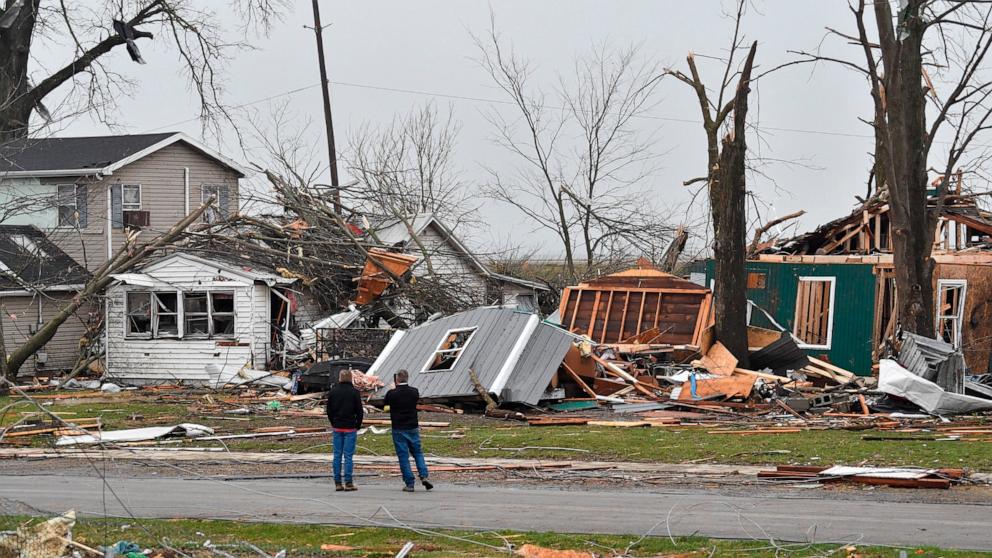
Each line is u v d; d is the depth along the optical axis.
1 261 53.34
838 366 49.44
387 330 48.12
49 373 53.88
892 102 41.16
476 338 40.25
